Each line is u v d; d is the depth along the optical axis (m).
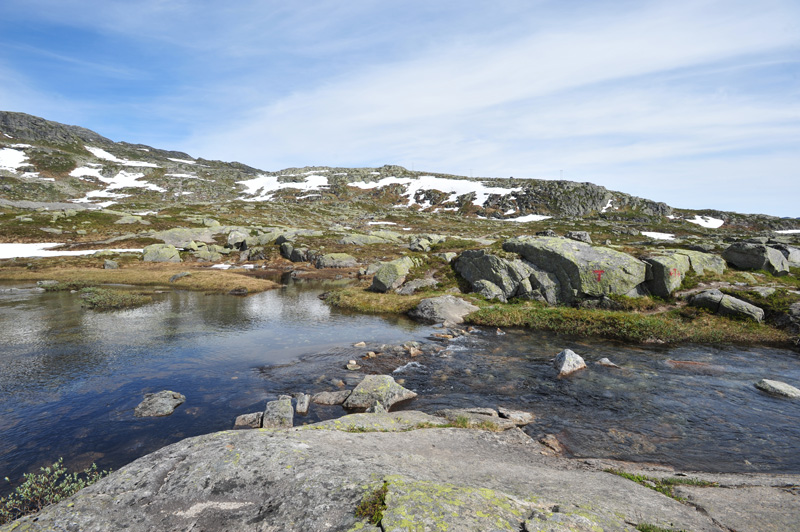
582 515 6.75
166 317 32.81
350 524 6.00
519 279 35.56
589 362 21.47
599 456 12.05
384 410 15.03
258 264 76.25
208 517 6.52
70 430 13.84
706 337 25.41
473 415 14.56
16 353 22.30
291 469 7.80
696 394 17.02
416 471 8.55
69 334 26.45
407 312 35.34
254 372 20.14
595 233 130.88
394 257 74.88
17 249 74.00
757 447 12.58
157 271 60.03
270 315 34.69
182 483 7.42
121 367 20.47
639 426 14.15
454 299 34.59
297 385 18.44
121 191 176.88
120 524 6.36
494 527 5.91
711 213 179.12
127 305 37.59
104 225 96.94
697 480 10.07
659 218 167.75
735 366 20.61
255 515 6.51
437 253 50.22
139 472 7.80
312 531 5.97
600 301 31.72
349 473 7.74
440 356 22.83
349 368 20.73
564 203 177.12
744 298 27.94
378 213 168.25
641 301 30.62
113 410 15.50
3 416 14.83
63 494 9.86
